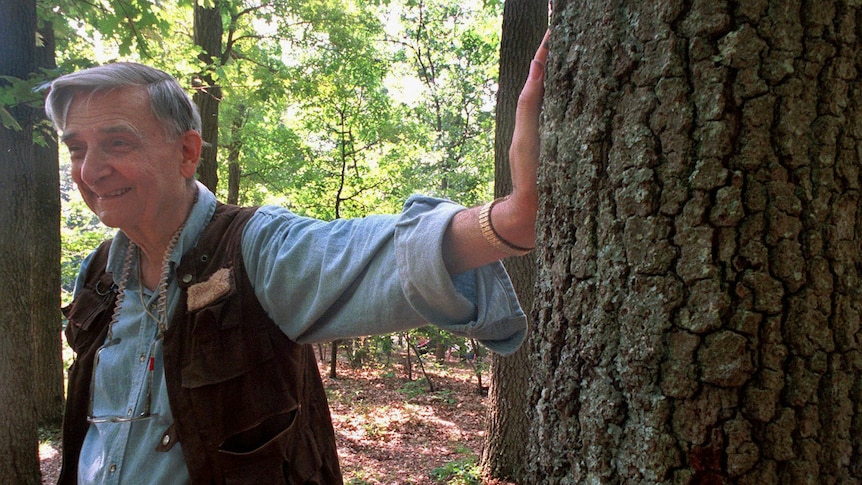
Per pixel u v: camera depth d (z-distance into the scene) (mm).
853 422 773
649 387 827
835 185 765
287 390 1198
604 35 886
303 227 1195
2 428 3494
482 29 16141
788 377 760
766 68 760
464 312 1048
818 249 761
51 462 5523
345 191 12953
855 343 773
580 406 925
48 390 6438
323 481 1343
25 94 3217
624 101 862
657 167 821
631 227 846
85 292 1427
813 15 760
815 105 764
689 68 794
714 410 777
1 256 3422
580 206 919
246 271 1201
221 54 8383
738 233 765
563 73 960
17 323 3496
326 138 12758
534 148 1028
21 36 3555
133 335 1276
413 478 5867
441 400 10000
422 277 992
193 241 1263
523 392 5031
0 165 3393
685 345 794
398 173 13297
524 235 1016
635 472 842
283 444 1188
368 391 10602
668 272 809
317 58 10586
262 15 9578
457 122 17828
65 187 13078
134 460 1197
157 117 1194
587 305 911
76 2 4578
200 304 1178
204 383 1135
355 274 1069
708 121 777
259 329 1178
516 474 5051
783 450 759
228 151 12477
